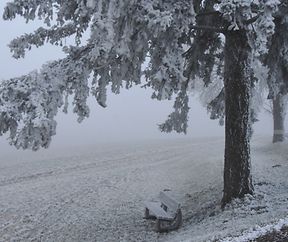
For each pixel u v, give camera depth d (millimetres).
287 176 15477
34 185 22734
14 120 9539
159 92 9609
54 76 10344
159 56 10055
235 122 11383
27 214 16797
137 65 11023
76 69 10688
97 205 17328
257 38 9820
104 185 21688
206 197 15344
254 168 19031
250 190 11438
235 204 11109
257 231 7188
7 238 14094
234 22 9094
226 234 8109
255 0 8953
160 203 13609
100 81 11367
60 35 11648
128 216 14969
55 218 15891
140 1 9180
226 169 11586
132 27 9312
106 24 8555
